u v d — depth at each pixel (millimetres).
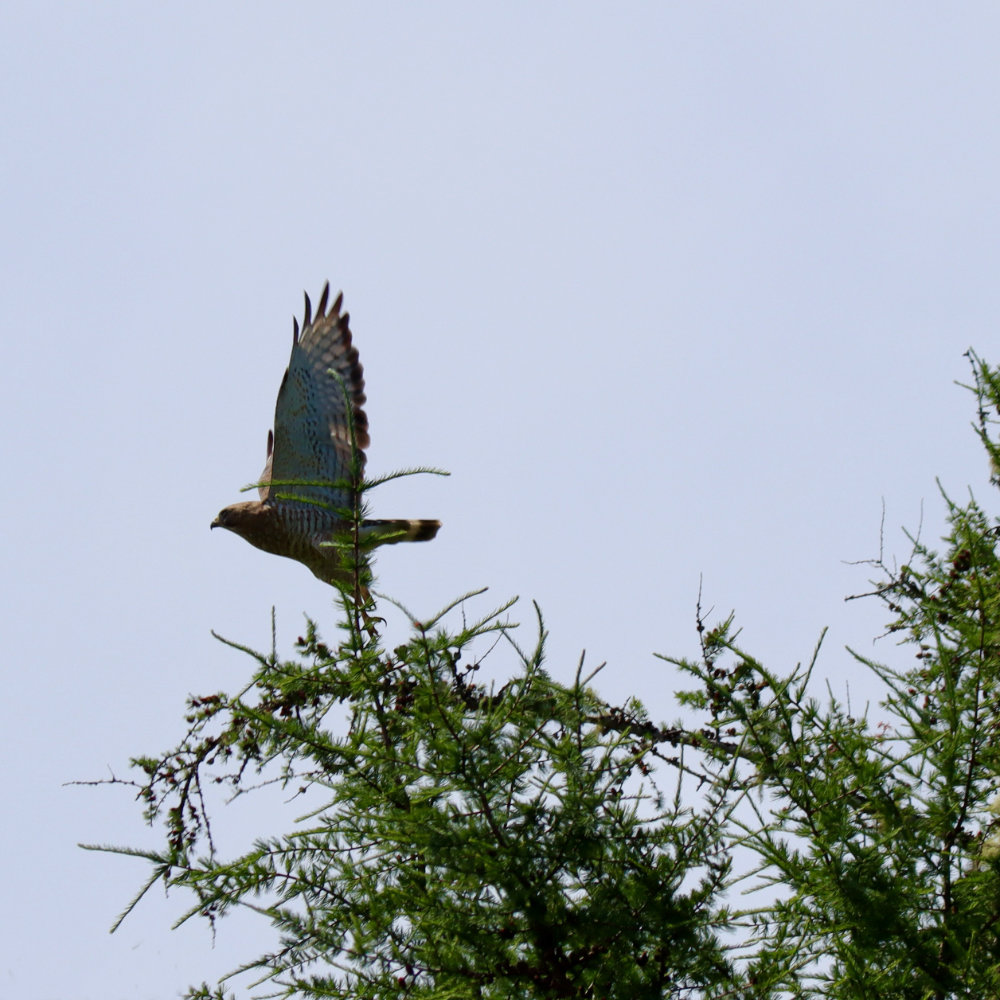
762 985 9438
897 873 9812
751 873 9766
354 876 10203
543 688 9914
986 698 9688
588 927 9500
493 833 9594
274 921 10195
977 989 9258
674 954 9641
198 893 10070
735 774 9961
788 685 10039
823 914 9688
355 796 10016
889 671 10266
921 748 9734
